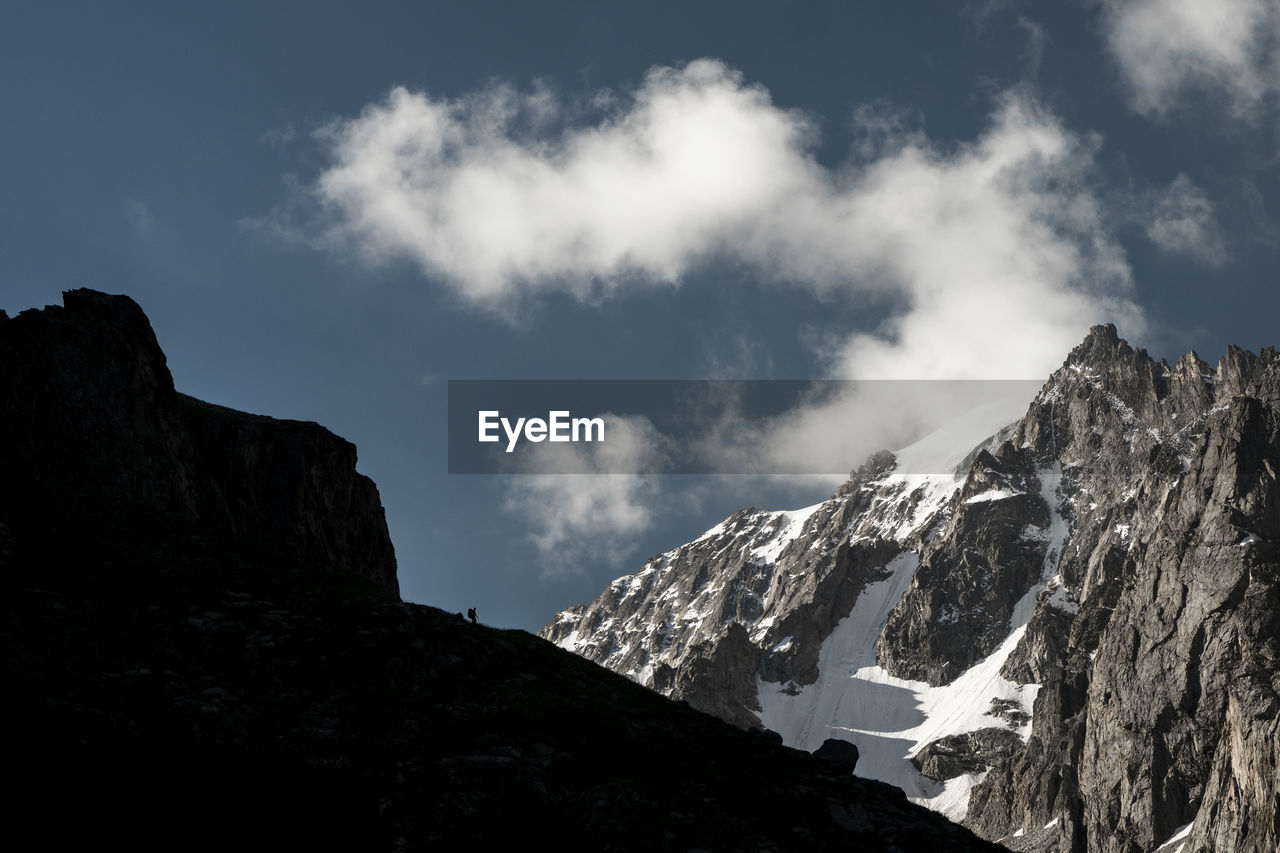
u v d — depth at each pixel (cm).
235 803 5722
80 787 5453
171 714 6166
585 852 6100
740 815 6612
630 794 6506
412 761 6419
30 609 6781
